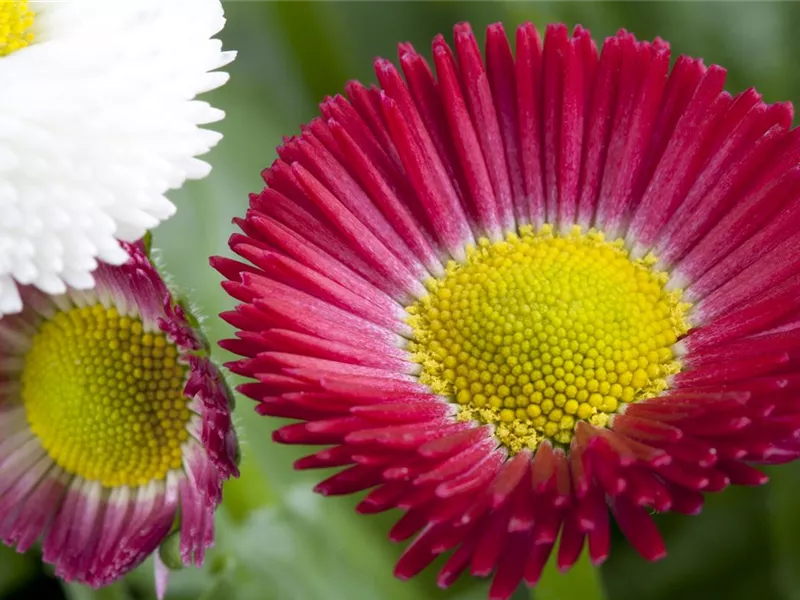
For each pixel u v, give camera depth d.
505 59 0.12
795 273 0.12
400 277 0.12
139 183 0.12
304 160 0.12
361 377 0.12
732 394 0.11
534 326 0.12
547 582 0.12
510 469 0.12
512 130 0.13
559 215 0.13
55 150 0.12
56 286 0.12
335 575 0.13
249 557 0.13
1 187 0.12
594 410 0.12
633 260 0.12
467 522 0.11
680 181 0.12
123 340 0.12
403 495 0.11
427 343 0.12
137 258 0.12
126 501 0.13
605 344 0.12
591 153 0.12
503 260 0.12
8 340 0.13
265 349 0.12
